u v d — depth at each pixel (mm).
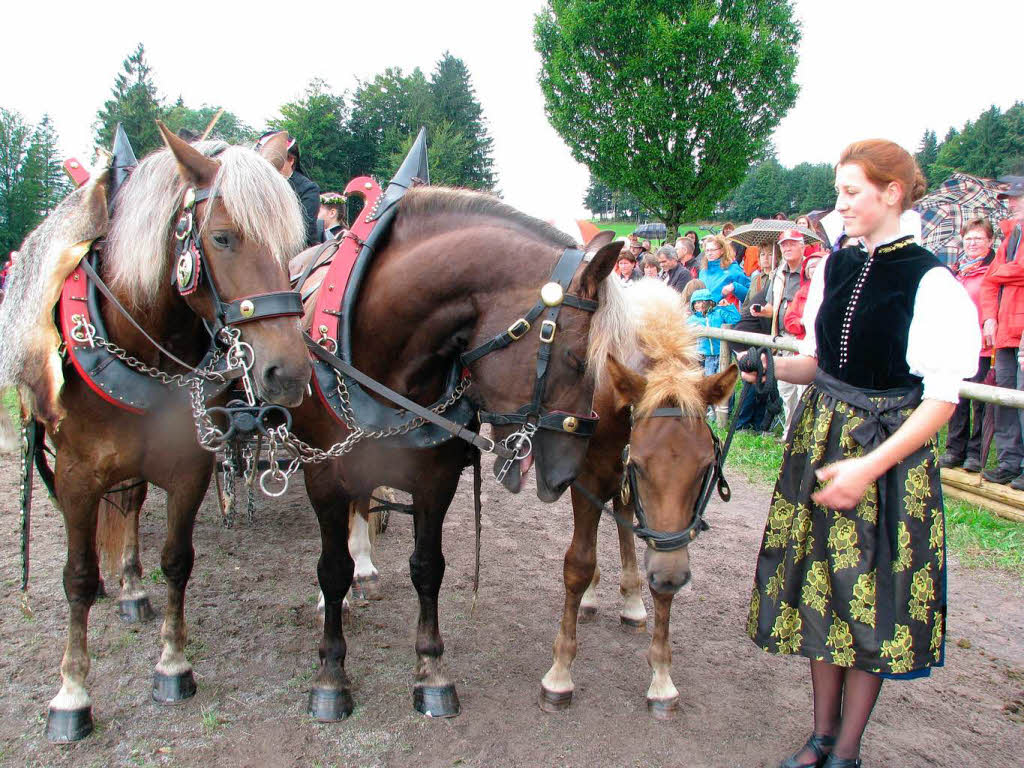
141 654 2801
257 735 2340
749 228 9781
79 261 2193
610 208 49500
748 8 20312
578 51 20000
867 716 1974
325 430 2379
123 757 2205
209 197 1901
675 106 19531
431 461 2348
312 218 3789
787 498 2035
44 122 43781
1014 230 4605
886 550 1827
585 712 2531
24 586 2494
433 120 44688
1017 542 4043
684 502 2033
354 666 2797
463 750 2297
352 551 3494
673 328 2287
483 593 3492
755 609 2088
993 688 2719
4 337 2324
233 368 1946
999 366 4543
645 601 3461
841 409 1921
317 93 41156
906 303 1808
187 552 2492
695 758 2297
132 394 2145
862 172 1828
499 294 2090
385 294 2248
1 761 2168
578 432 1978
